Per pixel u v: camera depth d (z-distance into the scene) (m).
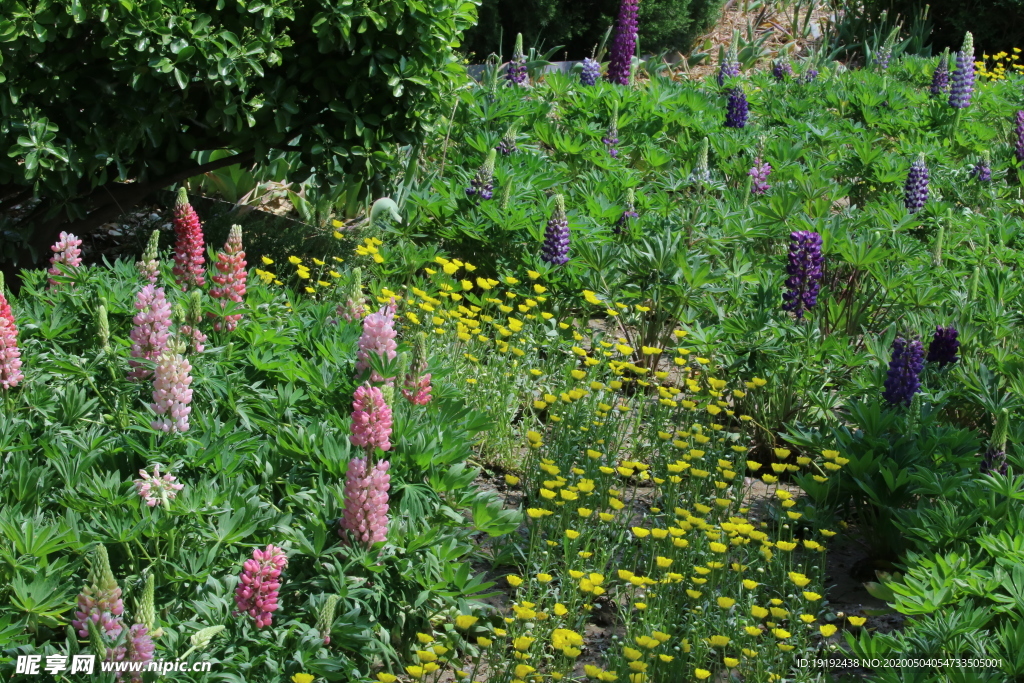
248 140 5.30
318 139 5.31
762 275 5.59
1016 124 9.28
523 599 3.16
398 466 3.39
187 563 2.79
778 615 2.91
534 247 5.70
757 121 9.62
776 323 4.84
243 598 2.63
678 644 3.11
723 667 3.14
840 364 4.72
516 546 3.45
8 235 5.23
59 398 3.46
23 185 5.11
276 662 2.60
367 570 2.93
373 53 5.13
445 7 5.21
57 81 4.77
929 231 6.77
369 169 5.40
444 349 4.84
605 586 3.46
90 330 4.00
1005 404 4.27
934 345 4.71
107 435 3.27
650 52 12.95
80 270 4.33
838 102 10.14
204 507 2.91
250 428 3.55
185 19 4.73
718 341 4.81
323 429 3.50
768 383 4.66
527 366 4.84
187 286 4.43
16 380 3.36
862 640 2.84
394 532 3.04
